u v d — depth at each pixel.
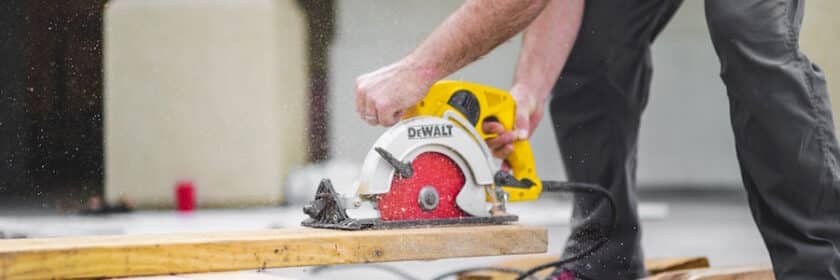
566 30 4.10
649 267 4.49
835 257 3.02
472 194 3.47
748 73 3.02
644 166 21.84
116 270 2.73
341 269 5.36
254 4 12.59
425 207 3.39
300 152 12.73
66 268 2.67
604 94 4.31
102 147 11.22
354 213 4.85
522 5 3.29
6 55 8.37
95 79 9.96
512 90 4.02
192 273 2.86
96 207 10.24
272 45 12.61
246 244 2.90
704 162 21.81
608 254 4.33
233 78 12.55
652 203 18.66
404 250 3.11
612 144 4.36
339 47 6.09
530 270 3.95
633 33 4.25
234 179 12.51
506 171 3.63
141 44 12.19
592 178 4.39
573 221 4.41
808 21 7.79
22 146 9.34
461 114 3.55
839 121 7.62
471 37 3.37
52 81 8.85
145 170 12.17
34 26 8.34
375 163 3.31
